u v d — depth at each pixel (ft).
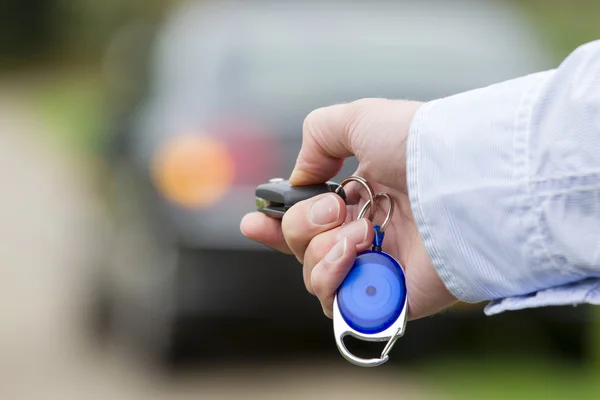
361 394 14.25
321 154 6.15
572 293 4.72
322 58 14.88
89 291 17.42
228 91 14.57
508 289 4.90
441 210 5.00
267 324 14.14
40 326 18.69
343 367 15.19
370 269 5.50
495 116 4.90
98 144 18.72
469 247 4.95
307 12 16.16
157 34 19.34
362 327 5.44
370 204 6.00
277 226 6.38
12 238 28.48
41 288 21.97
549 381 14.74
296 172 6.28
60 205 30.96
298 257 6.07
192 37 16.25
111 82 21.39
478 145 4.91
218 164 13.94
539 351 15.20
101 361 16.28
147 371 15.21
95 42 119.03
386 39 15.21
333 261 5.45
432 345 15.10
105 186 17.12
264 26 15.83
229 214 13.79
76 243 21.30
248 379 14.98
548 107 4.74
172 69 15.80
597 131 4.49
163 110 15.05
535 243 4.72
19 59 118.42
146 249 14.51
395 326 5.45
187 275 13.92
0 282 22.79
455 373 14.96
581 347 15.10
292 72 14.69
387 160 5.62
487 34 15.51
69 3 118.83
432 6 16.38
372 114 5.68
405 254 5.97
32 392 15.06
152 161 14.46
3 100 83.56
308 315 13.97
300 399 14.11
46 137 56.70
